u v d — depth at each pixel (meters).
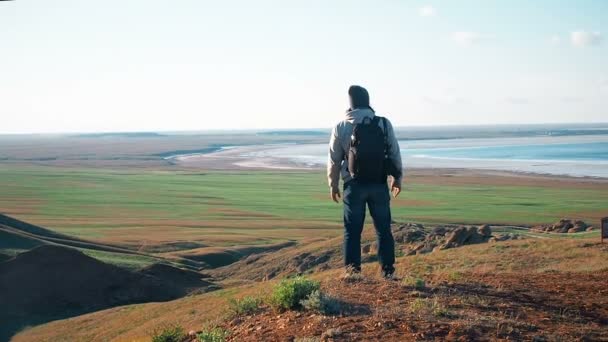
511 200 122.12
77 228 95.19
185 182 177.88
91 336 32.47
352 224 9.53
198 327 13.38
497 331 7.11
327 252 53.19
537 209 107.75
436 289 9.29
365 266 17.34
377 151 9.16
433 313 7.73
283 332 7.43
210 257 72.00
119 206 125.00
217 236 87.44
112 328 32.69
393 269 9.73
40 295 45.97
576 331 7.49
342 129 9.30
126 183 175.50
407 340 6.72
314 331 7.23
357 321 7.43
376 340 6.76
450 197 128.62
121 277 49.84
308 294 8.41
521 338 6.95
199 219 107.06
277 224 100.06
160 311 31.53
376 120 9.29
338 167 9.48
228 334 8.07
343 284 9.35
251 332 7.76
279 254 59.62
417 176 179.38
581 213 101.44
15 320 42.78
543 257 22.84
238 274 57.56
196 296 32.88
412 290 9.02
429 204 117.06
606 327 7.86
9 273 47.34
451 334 6.93
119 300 48.03
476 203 117.69
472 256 24.31
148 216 110.94
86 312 45.81
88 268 49.12
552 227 51.84
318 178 190.25
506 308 8.45
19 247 61.53
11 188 156.25
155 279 50.38
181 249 78.81
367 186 9.36
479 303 8.59
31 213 112.25
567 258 22.16
